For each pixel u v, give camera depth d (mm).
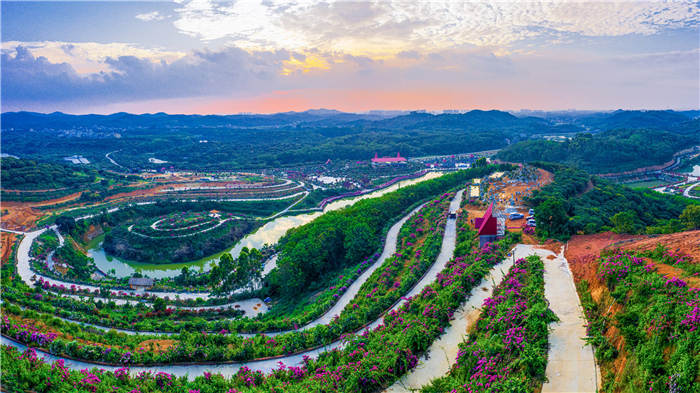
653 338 36688
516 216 114500
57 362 52500
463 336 53469
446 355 50094
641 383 34344
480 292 63844
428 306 59906
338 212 146125
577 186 163250
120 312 91188
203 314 92438
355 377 44781
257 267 112438
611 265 51875
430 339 52062
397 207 158750
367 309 70062
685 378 31141
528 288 56906
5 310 73438
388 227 136625
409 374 47094
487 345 46188
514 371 41625
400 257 99750
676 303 38531
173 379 50562
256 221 198500
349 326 64625
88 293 105688
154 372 55562
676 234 61750
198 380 50781
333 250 119750
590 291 54781
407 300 70250
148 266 148625
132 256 154000
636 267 50344
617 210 139375
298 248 109625
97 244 174750
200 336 64250
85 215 192250
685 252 50906
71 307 89000
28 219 186375
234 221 186625
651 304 41156
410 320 56750
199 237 165625
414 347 50625
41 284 109750
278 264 110688
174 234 165375
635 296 43781
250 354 58562
